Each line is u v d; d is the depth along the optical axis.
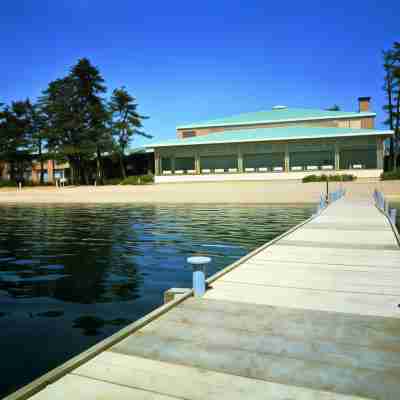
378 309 4.99
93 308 6.11
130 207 28.36
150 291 6.99
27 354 4.54
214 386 3.09
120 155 56.25
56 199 38.81
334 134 38.38
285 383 3.15
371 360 3.54
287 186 35.50
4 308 6.14
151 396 2.95
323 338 4.04
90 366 3.42
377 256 8.48
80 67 54.72
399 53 46.66
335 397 2.94
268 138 39.72
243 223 17.11
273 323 4.47
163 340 3.97
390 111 48.44
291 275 6.80
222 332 4.19
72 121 54.47
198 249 10.98
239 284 6.20
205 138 43.84
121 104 55.84
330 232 12.12
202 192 36.28
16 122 61.19
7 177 72.38
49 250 11.17
